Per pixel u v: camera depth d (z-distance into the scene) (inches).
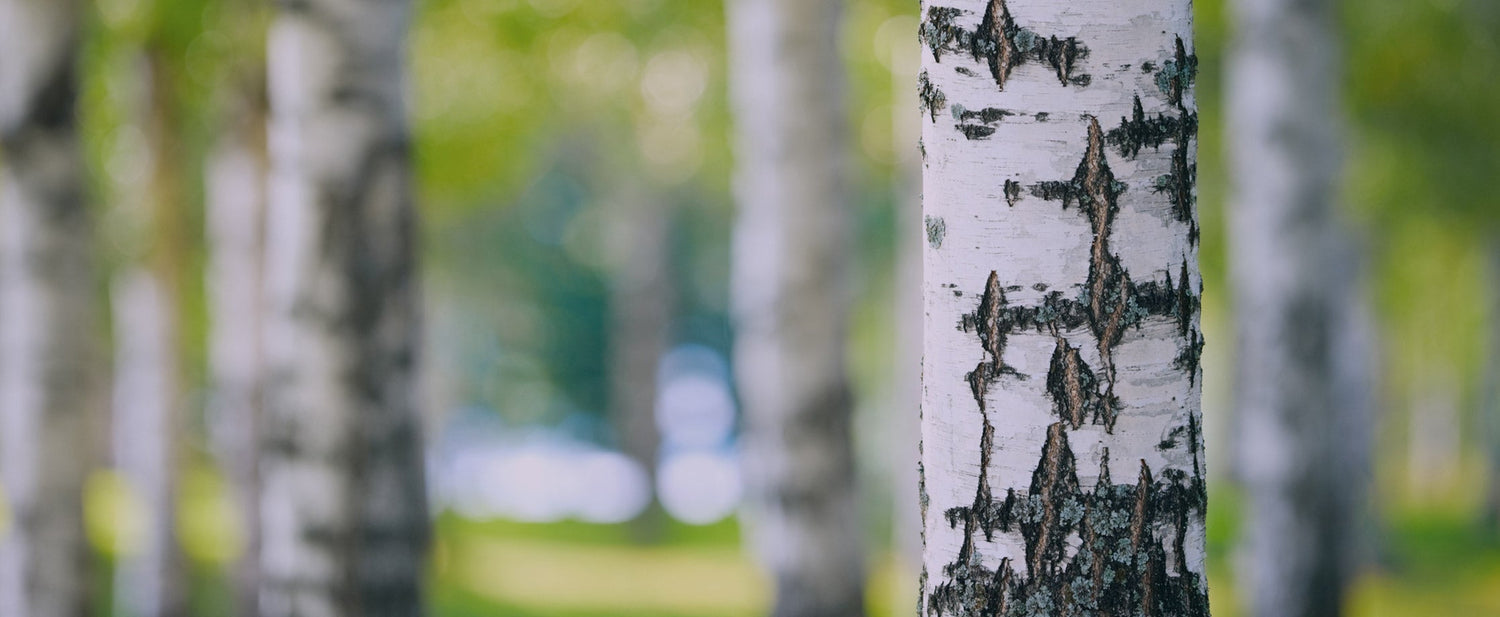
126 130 362.0
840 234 218.5
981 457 76.8
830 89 217.9
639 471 678.5
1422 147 408.2
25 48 198.2
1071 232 74.2
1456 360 925.2
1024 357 75.3
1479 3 382.3
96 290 207.2
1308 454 270.1
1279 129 268.4
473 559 526.3
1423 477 1162.0
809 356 216.7
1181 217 75.8
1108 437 74.7
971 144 75.9
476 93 367.2
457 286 960.9
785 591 217.2
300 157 143.1
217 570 442.3
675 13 370.3
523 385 1170.0
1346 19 374.6
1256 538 277.4
